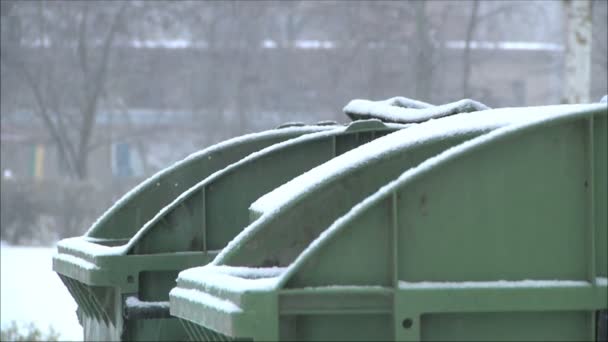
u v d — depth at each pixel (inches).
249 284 456.8
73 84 4613.7
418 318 456.8
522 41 5012.3
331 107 4377.5
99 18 4584.2
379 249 463.2
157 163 6058.1
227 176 754.2
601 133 478.0
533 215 471.2
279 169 762.8
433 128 529.3
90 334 823.7
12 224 3250.5
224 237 751.1
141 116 5132.9
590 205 471.8
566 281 470.9
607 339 468.1
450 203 467.2
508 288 462.0
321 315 461.7
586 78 2102.6
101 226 820.6
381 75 4192.9
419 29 4143.7
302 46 4800.7
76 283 788.6
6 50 4453.7
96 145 4709.6
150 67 4771.2
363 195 532.4
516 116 508.7
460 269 466.9
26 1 4512.8
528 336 469.4
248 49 4677.7
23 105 4638.3
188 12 4608.8
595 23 3592.5
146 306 716.0
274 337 449.1
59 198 3282.5
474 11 4224.9
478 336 466.0
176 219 743.1
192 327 529.7
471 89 4434.1
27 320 1577.3
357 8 4286.4
